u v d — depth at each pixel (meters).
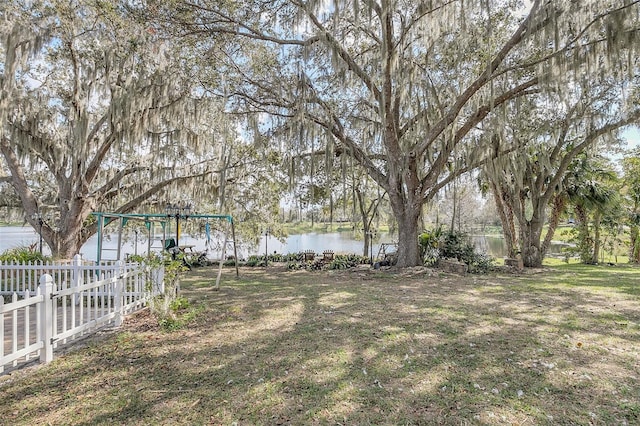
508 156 10.46
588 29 7.97
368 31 10.04
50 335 3.59
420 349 3.82
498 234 29.91
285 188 15.52
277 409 2.62
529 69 10.23
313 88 10.34
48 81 12.76
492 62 8.97
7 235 27.38
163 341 4.13
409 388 2.94
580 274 10.38
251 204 15.85
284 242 17.31
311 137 10.11
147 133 12.00
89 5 9.81
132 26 9.76
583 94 10.18
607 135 10.95
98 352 3.78
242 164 14.44
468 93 9.23
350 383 3.02
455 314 5.32
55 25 10.34
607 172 14.86
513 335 4.30
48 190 15.70
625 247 19.30
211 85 10.90
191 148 12.84
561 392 2.86
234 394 2.85
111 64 10.20
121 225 9.54
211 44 10.62
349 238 29.30
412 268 10.45
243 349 3.86
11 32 9.41
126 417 2.53
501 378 3.12
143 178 14.85
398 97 9.95
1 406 2.67
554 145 11.97
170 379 3.13
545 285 8.13
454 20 8.56
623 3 7.52
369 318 5.11
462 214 23.33
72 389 2.95
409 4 9.45
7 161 12.91
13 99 10.71
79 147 11.02
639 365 3.38
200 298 6.77
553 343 4.01
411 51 9.88
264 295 7.04
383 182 11.10
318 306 5.95
